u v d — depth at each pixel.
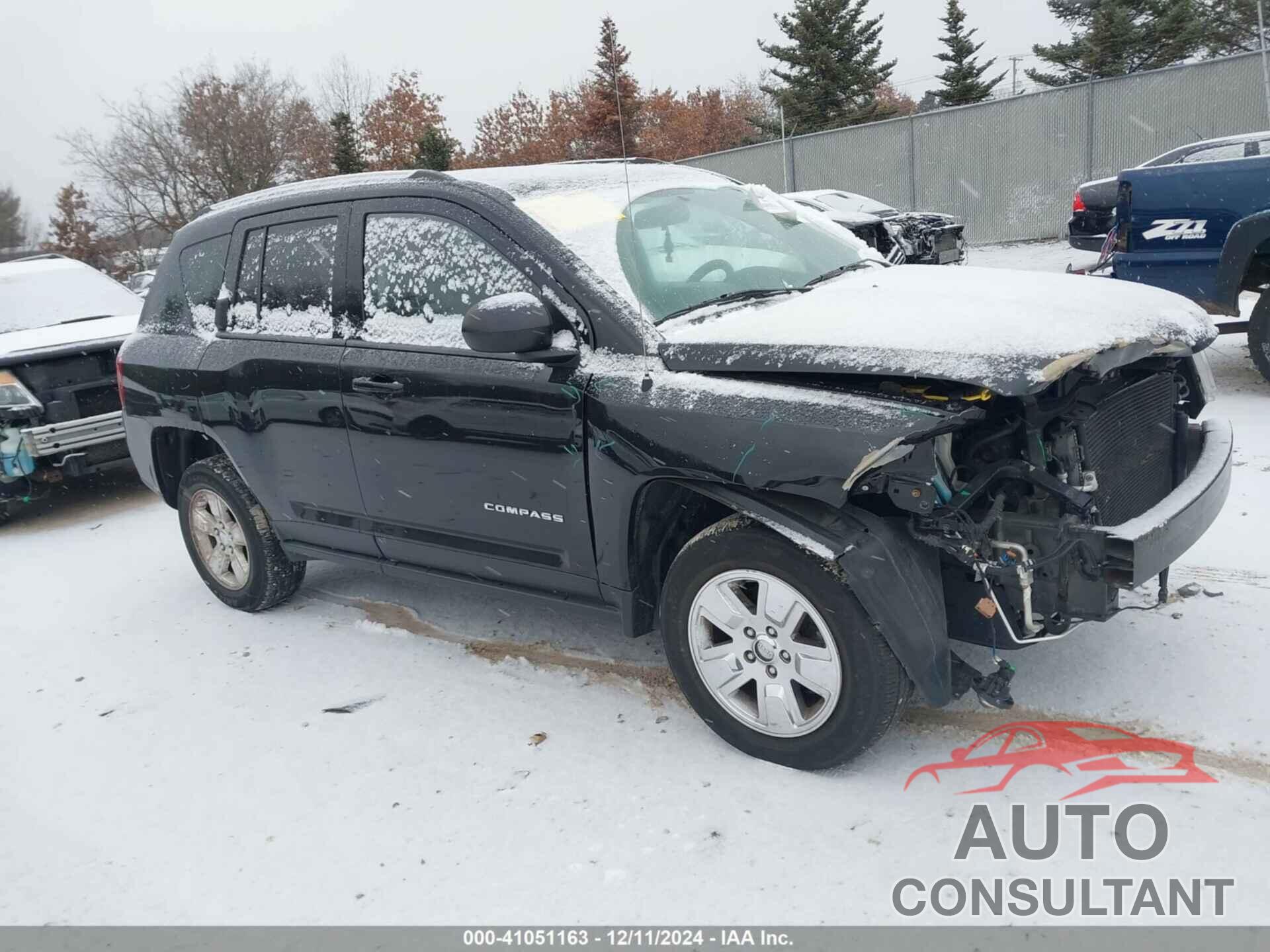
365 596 4.92
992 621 2.86
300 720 3.68
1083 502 2.68
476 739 3.40
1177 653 3.42
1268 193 6.30
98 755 3.58
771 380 2.84
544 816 2.92
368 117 35.53
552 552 3.41
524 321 3.05
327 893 2.68
